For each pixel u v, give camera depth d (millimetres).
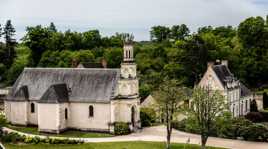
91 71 117875
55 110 111625
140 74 170500
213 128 96938
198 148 96500
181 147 97000
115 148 95000
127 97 113125
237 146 99188
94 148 95250
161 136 108562
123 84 113438
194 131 112625
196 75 171875
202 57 173625
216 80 129375
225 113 97000
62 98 113750
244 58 182250
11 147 95438
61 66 183500
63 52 195000
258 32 190500
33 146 97000
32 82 122062
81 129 115062
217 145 99875
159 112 113688
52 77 120562
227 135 108125
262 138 104812
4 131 104812
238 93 138250
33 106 120000
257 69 179500
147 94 147250
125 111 113375
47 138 100438
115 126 111312
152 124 124562
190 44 175125
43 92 119250
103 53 199750
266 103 153750
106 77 115562
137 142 101062
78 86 116625
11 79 189875
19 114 120812
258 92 165625
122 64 113875
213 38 192625
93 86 115312
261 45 190500
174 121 118188
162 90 98562
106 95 112750
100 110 113062
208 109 92375
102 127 113062
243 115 140500
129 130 112438
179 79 172375
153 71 183125
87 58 187625
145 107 130250
